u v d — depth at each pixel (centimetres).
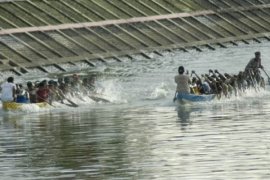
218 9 14888
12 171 4784
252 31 14800
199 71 10581
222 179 4325
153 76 10262
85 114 7250
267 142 5238
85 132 6081
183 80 7650
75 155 5156
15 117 7269
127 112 7244
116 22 13188
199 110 7088
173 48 13138
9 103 7675
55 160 5031
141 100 8200
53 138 5862
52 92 8012
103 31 12875
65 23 12656
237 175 4391
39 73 11225
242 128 5853
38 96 7900
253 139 5366
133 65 11644
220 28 14438
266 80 9131
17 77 10812
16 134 6153
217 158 4825
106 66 11662
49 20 12606
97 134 5944
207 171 4519
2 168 4878
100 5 13488
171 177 4434
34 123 6762
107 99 8325
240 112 6788
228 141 5344
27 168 4841
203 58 12200
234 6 15162
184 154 4997
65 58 11762
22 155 5250
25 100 7794
